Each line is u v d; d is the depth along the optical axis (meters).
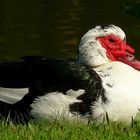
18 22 28.28
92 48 12.66
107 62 12.70
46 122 11.95
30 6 31.66
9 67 12.50
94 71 12.13
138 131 11.31
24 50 24.11
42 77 12.03
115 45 12.85
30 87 12.04
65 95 11.86
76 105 11.82
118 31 12.93
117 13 29.03
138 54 22.64
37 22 28.16
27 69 12.27
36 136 10.85
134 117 11.96
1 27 27.52
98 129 11.37
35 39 25.53
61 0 32.84
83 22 27.64
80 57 12.76
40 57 12.54
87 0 32.44
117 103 11.84
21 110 12.07
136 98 11.91
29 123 11.66
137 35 25.17
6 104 12.15
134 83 12.05
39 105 11.94
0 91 12.20
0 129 11.27
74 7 30.84
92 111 11.84
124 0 31.09
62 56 23.19
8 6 31.86
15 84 12.16
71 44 24.59
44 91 11.94
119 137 10.94
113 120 11.92
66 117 11.88
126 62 12.94
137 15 28.28
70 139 10.73
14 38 25.73
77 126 11.49
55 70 12.01
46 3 32.25
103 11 29.59
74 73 11.95
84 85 11.85
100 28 12.83
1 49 24.31
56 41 25.08
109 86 11.92
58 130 11.17
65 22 27.84
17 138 10.79
